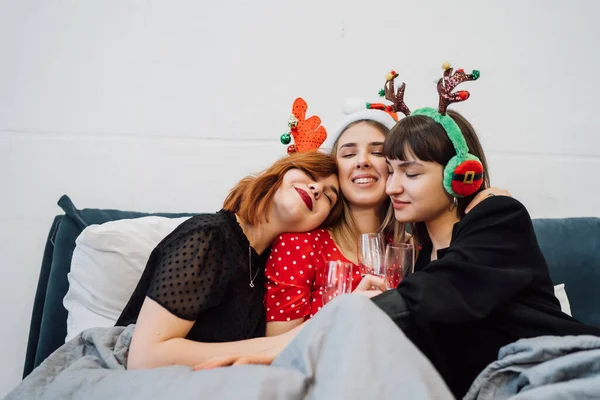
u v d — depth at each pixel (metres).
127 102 1.78
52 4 1.76
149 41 1.79
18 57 1.74
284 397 0.70
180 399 0.74
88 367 0.97
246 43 1.84
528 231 1.03
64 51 1.76
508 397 0.81
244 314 1.10
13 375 1.71
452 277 0.92
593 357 0.76
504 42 1.92
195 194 1.80
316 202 1.20
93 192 1.76
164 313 0.99
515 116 1.92
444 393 0.69
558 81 1.94
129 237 1.42
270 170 1.21
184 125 1.80
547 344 0.81
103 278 1.39
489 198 1.06
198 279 1.03
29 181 1.74
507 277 0.91
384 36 1.89
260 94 1.84
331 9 1.87
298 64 1.85
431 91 1.90
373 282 1.05
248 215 1.17
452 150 1.08
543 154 1.93
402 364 0.69
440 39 1.90
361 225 1.31
